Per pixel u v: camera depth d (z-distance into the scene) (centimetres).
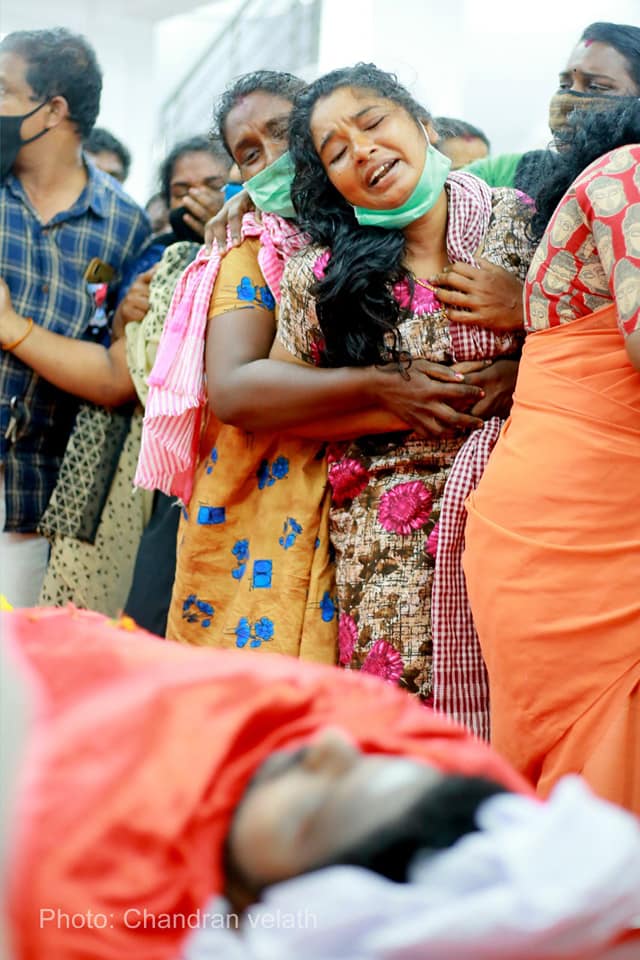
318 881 87
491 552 209
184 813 93
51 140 332
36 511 329
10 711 103
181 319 276
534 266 217
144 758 96
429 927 84
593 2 544
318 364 256
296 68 579
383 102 242
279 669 110
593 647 197
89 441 325
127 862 92
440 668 236
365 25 525
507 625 205
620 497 200
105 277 338
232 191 312
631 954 93
